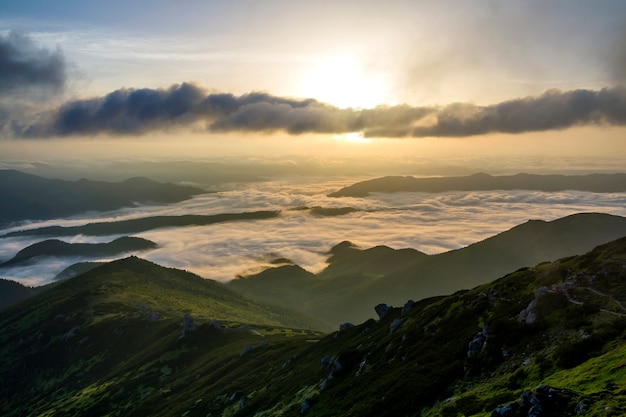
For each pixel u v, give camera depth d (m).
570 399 45.91
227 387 161.25
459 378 73.31
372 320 153.62
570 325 68.81
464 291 116.12
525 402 48.66
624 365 49.75
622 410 40.16
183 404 165.88
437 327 97.06
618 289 73.94
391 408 75.00
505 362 69.19
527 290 89.62
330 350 147.38
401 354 95.94
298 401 113.50
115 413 199.25
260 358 184.25
